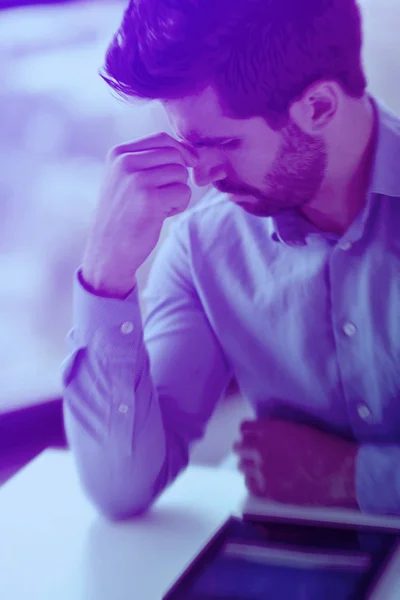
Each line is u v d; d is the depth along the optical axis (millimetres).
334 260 1063
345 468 972
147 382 1053
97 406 1014
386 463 957
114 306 1021
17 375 2305
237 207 1174
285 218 1076
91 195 2355
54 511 997
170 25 861
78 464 1021
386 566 803
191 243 1198
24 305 2555
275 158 969
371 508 949
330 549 847
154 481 1015
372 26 2342
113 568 853
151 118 2072
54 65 2324
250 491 1014
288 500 984
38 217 2482
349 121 994
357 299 1065
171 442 1106
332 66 937
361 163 1031
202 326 1201
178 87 894
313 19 902
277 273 1126
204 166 1002
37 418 2234
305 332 1113
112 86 947
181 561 861
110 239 1013
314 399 1153
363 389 1100
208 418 1219
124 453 997
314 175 997
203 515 971
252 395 1221
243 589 767
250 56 879
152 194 998
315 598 744
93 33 2236
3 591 820
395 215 1037
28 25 2322
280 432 1029
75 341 1041
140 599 791
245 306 1158
